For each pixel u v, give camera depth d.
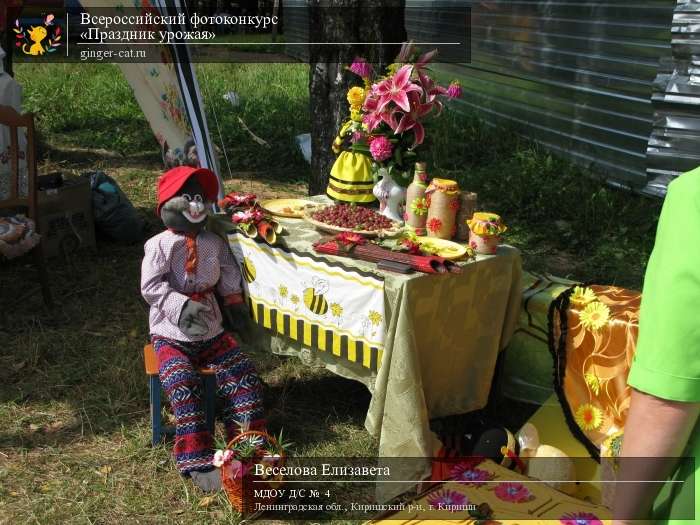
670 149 7.05
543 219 6.99
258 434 3.23
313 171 6.05
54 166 8.02
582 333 3.51
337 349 3.36
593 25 7.85
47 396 4.02
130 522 3.10
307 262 3.40
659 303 1.20
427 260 3.12
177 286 3.57
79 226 5.87
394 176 3.78
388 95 3.60
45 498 3.21
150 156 8.64
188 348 3.51
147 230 6.45
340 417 3.91
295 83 12.96
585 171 7.97
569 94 8.32
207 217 3.86
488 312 3.49
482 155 8.81
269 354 4.52
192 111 4.76
